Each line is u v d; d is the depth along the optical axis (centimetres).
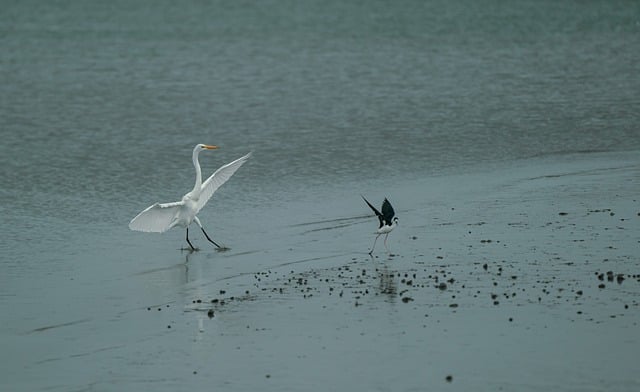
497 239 2045
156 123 4103
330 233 2244
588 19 7812
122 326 1634
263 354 1458
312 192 2750
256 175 3025
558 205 2336
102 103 4638
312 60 5950
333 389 1325
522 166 2978
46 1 10325
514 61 5656
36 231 2394
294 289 1781
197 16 8931
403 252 1995
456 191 2617
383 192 2680
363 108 4297
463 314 1578
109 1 10381
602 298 1622
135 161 3341
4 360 1492
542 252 1920
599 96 4359
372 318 1584
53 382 1399
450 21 7925
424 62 5712
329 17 8500
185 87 5084
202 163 3300
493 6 8956
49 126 4050
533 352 1411
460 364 1384
